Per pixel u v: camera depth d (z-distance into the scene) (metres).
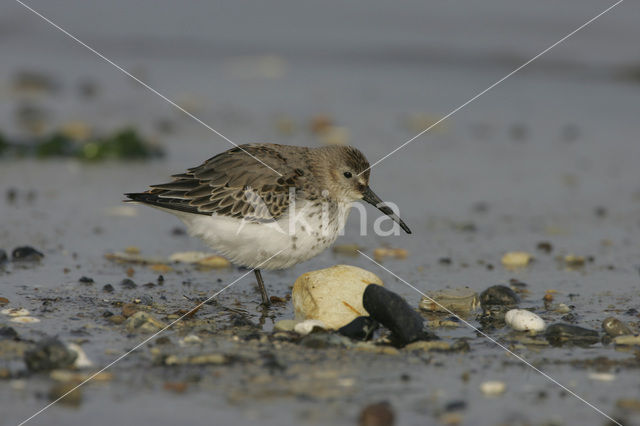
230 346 8.28
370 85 23.95
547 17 26.25
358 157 10.84
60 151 17.62
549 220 14.29
